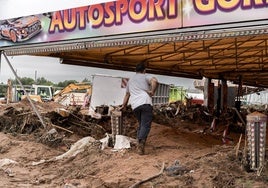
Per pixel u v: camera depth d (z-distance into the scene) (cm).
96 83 2800
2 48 1292
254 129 774
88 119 1475
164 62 1661
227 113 1962
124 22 955
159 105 2334
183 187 721
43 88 4325
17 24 1239
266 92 4781
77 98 3488
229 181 722
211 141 1291
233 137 1457
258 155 772
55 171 913
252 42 1245
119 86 2808
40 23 1171
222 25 795
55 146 1179
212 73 2195
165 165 856
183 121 1780
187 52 1396
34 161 1021
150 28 902
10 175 886
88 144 1045
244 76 2397
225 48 1341
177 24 858
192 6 834
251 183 709
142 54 1418
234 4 778
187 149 1059
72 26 1076
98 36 1012
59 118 1421
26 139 1240
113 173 840
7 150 1126
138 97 989
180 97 3594
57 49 1125
